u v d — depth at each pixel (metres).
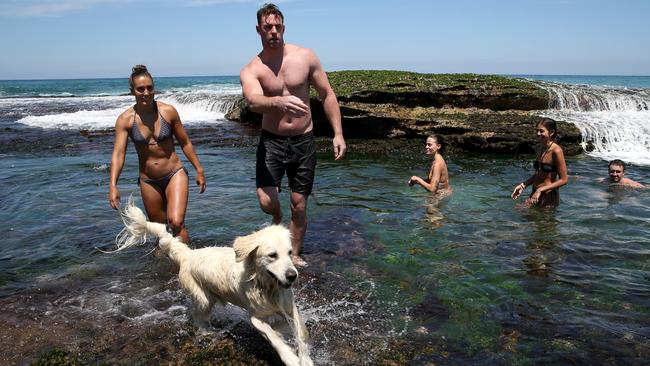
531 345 3.81
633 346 3.76
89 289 4.98
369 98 16.12
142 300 4.75
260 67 5.01
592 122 14.09
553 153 7.64
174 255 4.52
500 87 16.62
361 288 4.92
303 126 5.25
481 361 3.62
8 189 9.15
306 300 4.68
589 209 7.52
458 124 14.09
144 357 3.78
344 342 3.94
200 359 3.76
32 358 3.78
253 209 7.57
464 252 5.79
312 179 5.48
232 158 12.57
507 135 13.05
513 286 4.86
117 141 5.52
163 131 5.64
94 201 8.27
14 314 4.45
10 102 35.06
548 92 16.66
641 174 10.38
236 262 3.71
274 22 4.88
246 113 20.11
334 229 6.69
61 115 24.14
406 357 3.71
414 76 17.95
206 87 66.94
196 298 4.25
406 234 6.46
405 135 14.80
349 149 13.71
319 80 5.31
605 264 5.36
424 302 4.60
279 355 3.58
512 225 6.77
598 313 4.29
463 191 8.81
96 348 3.90
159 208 5.88
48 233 6.65
